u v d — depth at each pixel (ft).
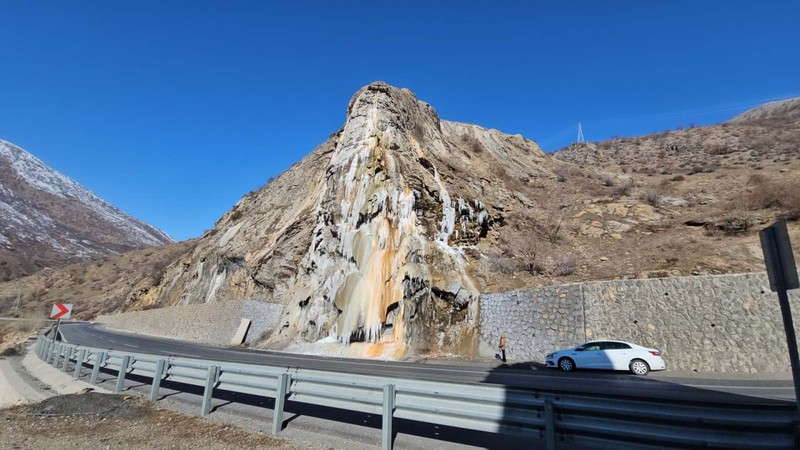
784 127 191.93
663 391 36.65
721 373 51.19
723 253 73.10
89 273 307.17
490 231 103.50
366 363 62.59
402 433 22.70
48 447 21.15
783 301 13.89
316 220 112.88
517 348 70.13
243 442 21.33
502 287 83.46
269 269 121.08
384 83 125.59
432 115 146.30
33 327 159.94
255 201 179.73
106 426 24.66
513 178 138.51
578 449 18.56
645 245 87.97
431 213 95.91
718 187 112.06
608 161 198.08
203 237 191.11
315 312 92.27
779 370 49.44
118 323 193.98
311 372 23.53
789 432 12.89
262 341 102.73
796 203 80.59
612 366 51.75
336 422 24.90
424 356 73.51
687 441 13.89
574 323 63.87
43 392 40.04
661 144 212.23
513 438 21.57
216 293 143.33
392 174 99.60
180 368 30.94
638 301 59.98
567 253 92.84
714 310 54.75
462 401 18.25
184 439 22.06
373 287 85.20
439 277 83.61
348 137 117.70
